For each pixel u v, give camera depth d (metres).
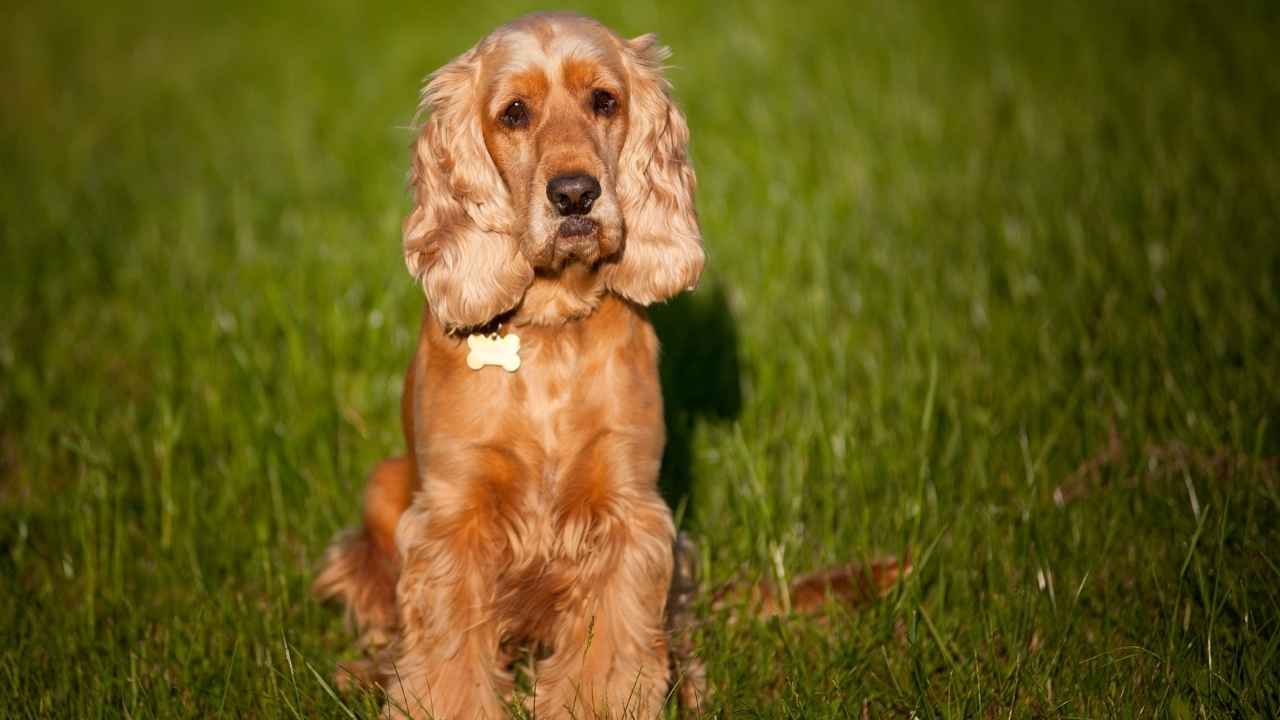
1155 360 4.40
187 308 5.69
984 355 4.71
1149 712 2.83
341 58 12.31
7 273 6.49
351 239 6.41
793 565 3.66
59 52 13.92
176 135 9.98
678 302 5.19
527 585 3.31
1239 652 2.94
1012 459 4.05
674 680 3.41
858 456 4.01
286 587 3.63
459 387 3.21
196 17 15.63
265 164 8.72
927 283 5.27
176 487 4.20
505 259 3.17
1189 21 9.74
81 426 4.64
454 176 3.26
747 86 8.73
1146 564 3.39
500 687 3.34
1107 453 3.99
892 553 3.65
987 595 3.35
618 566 3.25
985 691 2.98
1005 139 7.35
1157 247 5.19
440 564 3.22
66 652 3.34
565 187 3.02
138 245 6.80
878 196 6.54
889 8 11.05
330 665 3.40
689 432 4.45
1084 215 5.92
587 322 3.23
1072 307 4.84
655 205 3.33
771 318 5.09
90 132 10.23
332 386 4.77
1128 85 8.19
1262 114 7.28
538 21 3.28
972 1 11.13
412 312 5.32
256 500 4.15
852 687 3.08
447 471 3.22
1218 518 3.45
